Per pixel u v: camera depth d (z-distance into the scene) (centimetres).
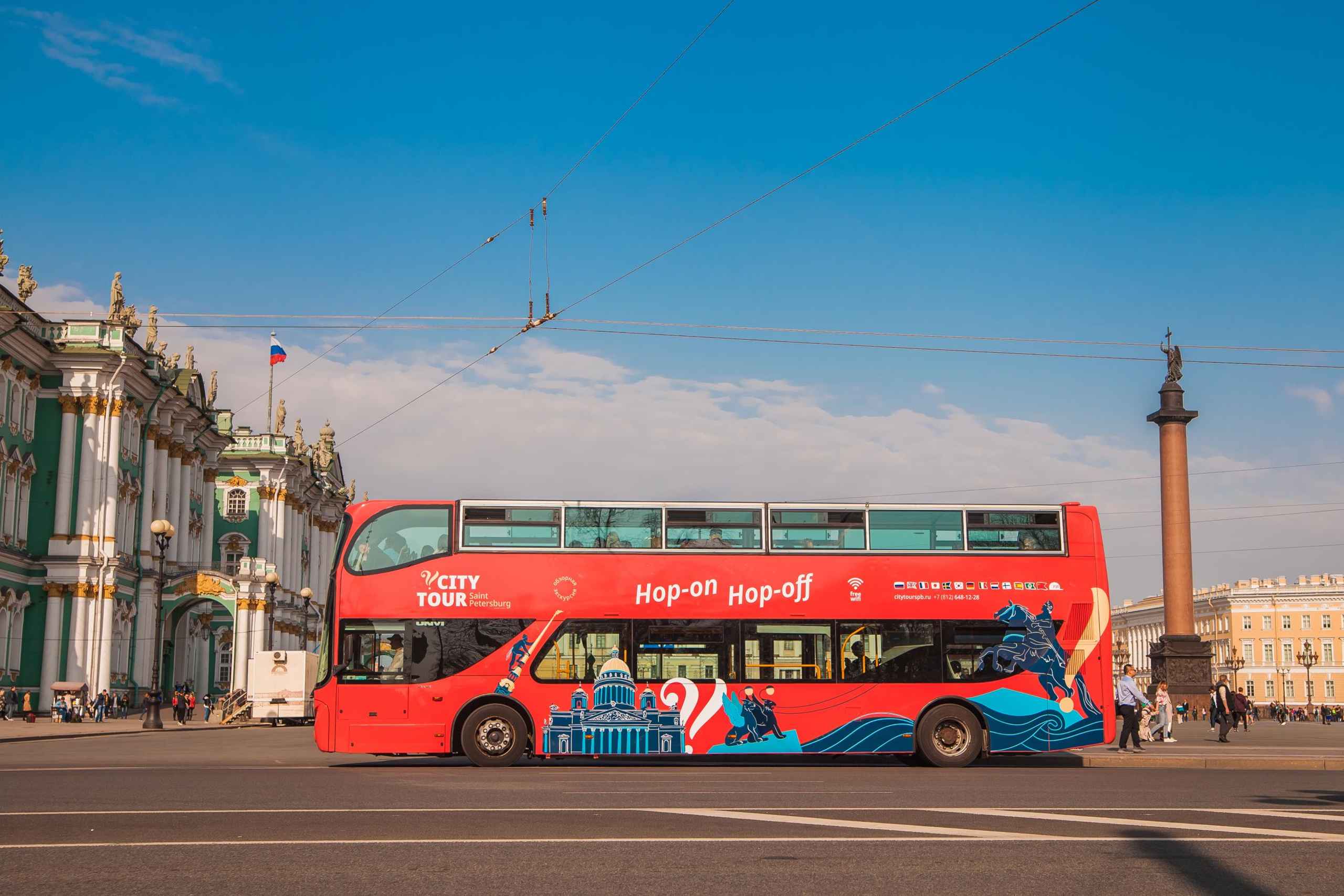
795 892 912
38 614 6166
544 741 2253
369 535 2314
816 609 2314
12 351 5950
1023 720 2312
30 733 4203
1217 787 1842
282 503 9181
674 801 1558
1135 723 2856
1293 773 2223
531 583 2300
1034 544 2373
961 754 2303
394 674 2267
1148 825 1294
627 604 2297
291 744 3538
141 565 7031
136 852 1082
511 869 1000
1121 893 915
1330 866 1031
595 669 2278
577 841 1154
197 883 935
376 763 2444
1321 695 14888
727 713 2275
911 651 2317
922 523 2361
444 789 1739
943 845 1139
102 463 6366
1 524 5912
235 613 7650
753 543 2331
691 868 1008
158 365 7269
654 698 2272
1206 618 16188
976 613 2338
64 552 6244
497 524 2317
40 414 6347
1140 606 18200
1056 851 1105
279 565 9088
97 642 6222
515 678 2270
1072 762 2520
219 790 1703
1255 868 1020
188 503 7912
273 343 7738
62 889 911
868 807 1488
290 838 1177
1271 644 15162
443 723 2259
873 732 2292
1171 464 5191
